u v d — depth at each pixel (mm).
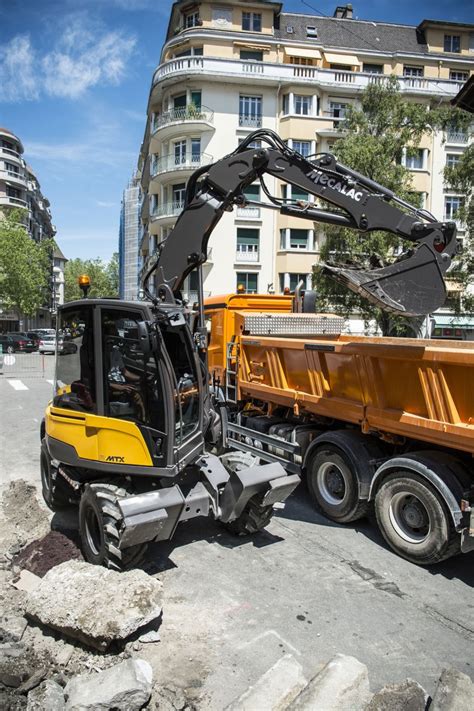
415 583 4562
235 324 8242
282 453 6957
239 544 5328
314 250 30875
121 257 81625
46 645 3607
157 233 35500
